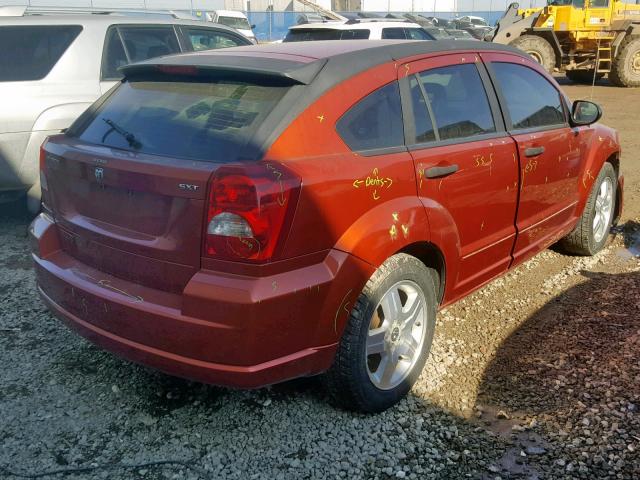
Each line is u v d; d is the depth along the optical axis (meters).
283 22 40.81
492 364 3.51
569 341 3.72
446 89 3.46
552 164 4.15
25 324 3.96
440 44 3.56
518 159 3.77
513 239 3.90
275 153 2.62
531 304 4.25
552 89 4.35
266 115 2.73
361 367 2.89
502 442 2.88
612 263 4.98
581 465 2.71
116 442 2.88
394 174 2.96
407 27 11.73
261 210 2.44
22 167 5.57
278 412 3.10
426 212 3.09
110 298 2.77
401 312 3.07
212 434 2.94
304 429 2.97
